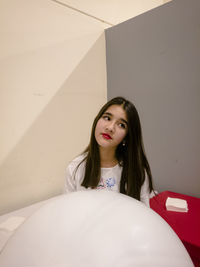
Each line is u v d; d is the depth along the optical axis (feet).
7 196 4.27
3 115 4.10
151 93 5.17
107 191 1.60
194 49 4.29
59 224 1.20
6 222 3.13
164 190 5.15
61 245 1.08
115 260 1.02
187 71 4.45
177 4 4.46
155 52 4.98
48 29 4.75
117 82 5.98
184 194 4.77
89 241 1.08
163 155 5.09
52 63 4.89
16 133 4.33
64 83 5.19
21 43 4.28
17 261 1.13
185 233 2.96
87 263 1.00
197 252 2.67
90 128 5.94
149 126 5.30
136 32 5.32
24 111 4.43
